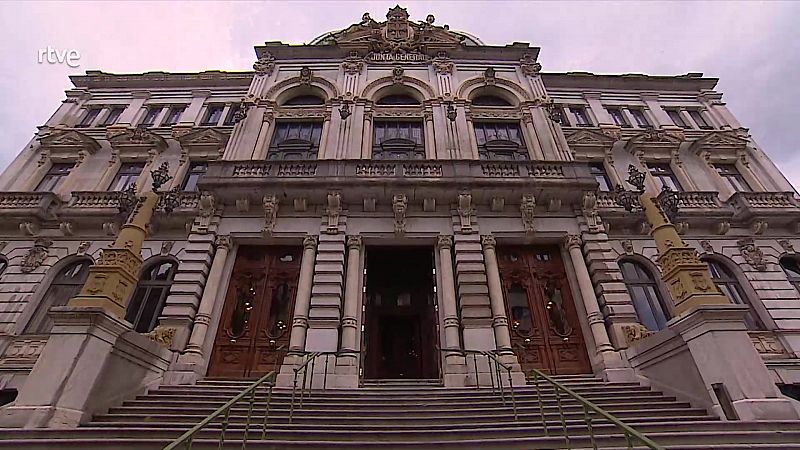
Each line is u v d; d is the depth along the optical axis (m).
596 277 13.72
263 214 14.73
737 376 7.87
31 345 14.30
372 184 14.65
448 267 13.62
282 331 13.13
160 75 24.16
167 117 22.58
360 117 18.67
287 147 17.83
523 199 14.84
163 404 8.80
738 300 16.11
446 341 12.38
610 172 19.69
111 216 16.88
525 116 19.19
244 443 5.84
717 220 17.36
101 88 23.91
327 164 15.62
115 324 8.80
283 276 14.17
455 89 20.38
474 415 7.98
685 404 8.73
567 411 8.13
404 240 14.43
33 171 19.59
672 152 20.70
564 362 12.84
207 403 8.85
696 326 8.76
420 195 14.88
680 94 24.20
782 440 6.52
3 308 15.05
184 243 16.23
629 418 7.66
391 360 16.08
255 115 18.88
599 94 23.83
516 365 11.76
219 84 24.23
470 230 14.41
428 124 18.61
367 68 21.44
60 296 15.73
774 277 16.31
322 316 12.48
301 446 5.99
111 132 21.16
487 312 12.72
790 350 14.48
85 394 7.84
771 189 19.47
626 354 11.82
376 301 16.89
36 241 16.56
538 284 14.29
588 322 13.04
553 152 17.53
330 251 13.83
